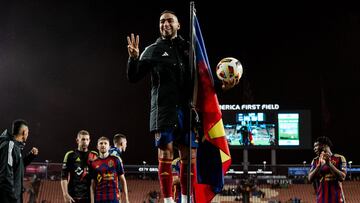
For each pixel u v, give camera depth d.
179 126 4.36
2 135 7.28
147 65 4.48
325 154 8.73
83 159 9.67
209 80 4.46
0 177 6.96
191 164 4.57
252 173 26.20
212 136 4.39
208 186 4.54
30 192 18.78
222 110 30.30
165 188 4.38
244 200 24.86
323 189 8.85
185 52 4.56
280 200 27.75
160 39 4.60
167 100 4.34
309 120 29.72
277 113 29.98
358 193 28.73
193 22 4.41
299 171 24.92
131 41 4.43
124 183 9.81
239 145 29.92
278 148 29.69
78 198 9.51
